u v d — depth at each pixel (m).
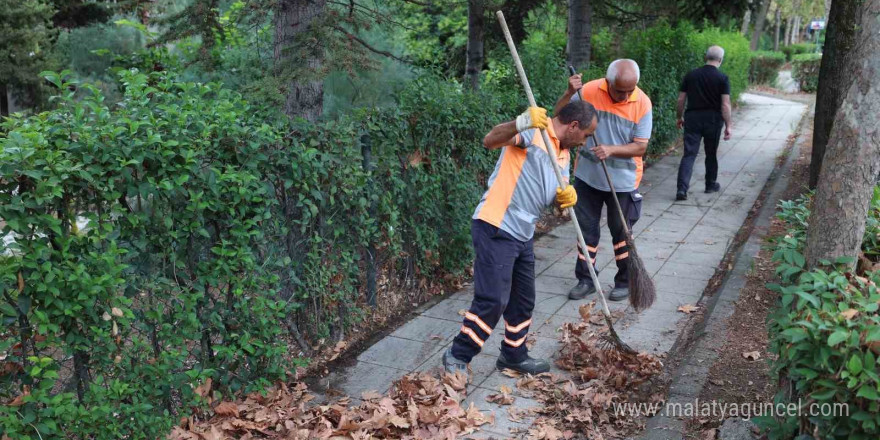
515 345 4.17
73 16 13.37
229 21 5.70
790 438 2.77
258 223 3.86
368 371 4.35
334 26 4.79
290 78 4.54
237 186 3.63
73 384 3.16
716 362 4.19
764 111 16.28
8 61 11.91
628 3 12.81
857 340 2.26
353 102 6.65
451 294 5.64
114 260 3.05
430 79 5.66
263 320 3.78
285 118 4.09
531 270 4.10
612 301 5.41
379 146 4.89
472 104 5.95
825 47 7.14
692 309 5.18
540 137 3.82
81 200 3.08
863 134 2.67
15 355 2.93
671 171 10.20
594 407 3.78
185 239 3.45
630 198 5.30
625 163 5.18
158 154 3.21
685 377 4.03
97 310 3.10
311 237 4.30
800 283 2.78
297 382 4.18
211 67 5.53
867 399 2.30
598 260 6.39
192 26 5.24
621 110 5.11
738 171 10.06
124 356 3.27
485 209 3.87
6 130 3.12
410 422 3.60
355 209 4.62
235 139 3.59
